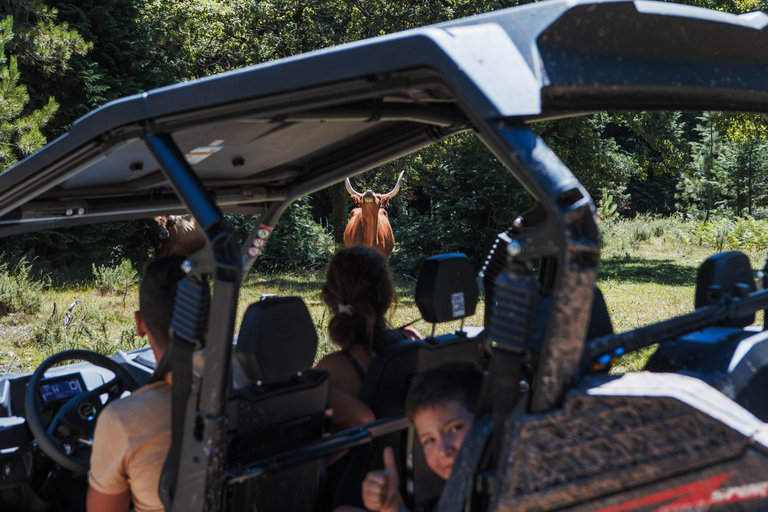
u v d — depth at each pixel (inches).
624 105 64.4
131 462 77.0
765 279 94.0
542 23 55.5
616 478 50.2
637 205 1717.5
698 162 1258.6
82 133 76.1
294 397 76.9
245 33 915.4
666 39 62.2
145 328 88.4
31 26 527.5
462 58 53.5
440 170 815.1
